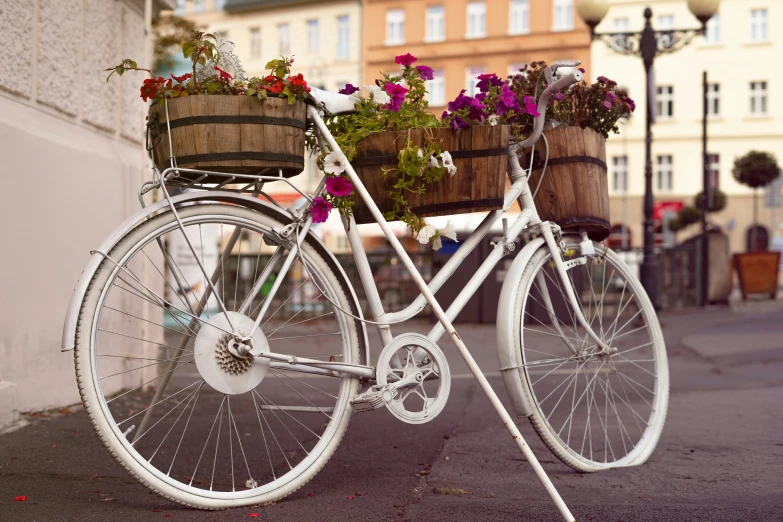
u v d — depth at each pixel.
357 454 4.10
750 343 9.52
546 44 44.88
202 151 2.99
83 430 4.45
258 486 3.21
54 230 5.05
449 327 3.15
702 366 8.10
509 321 3.64
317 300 3.34
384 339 3.32
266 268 3.24
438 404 3.31
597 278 4.10
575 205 3.85
